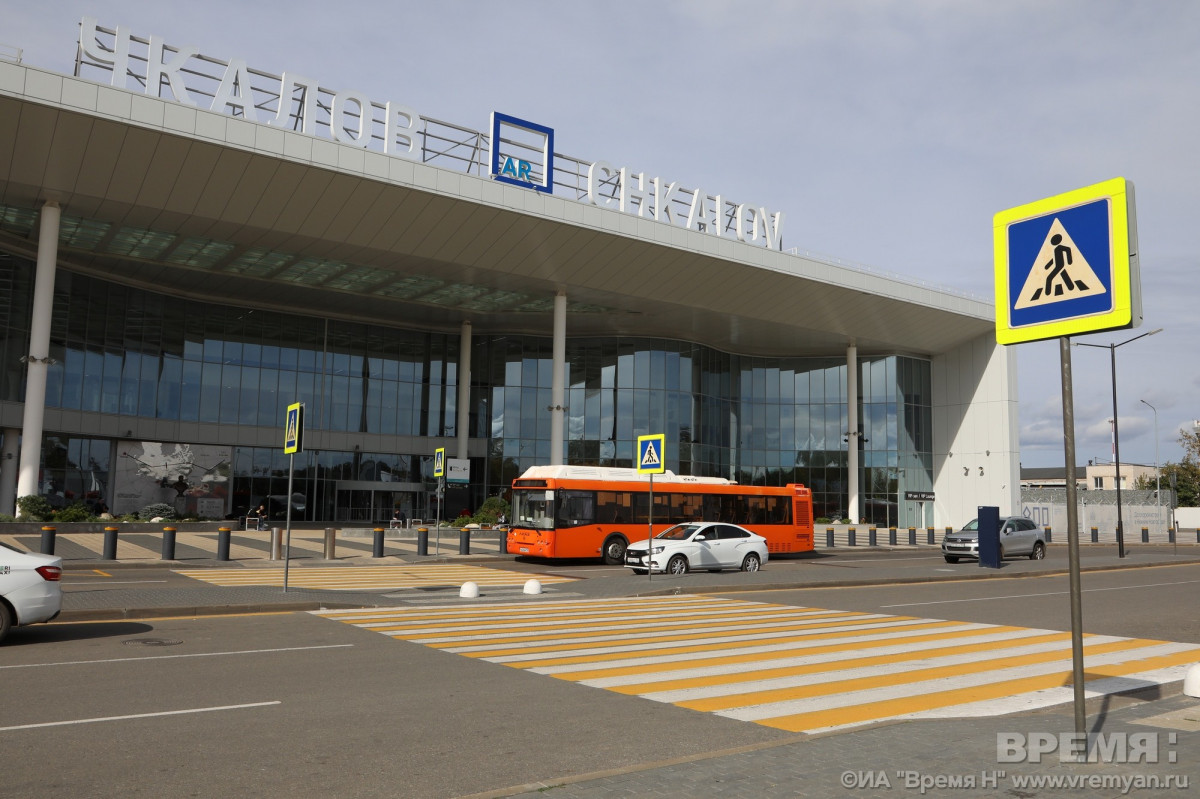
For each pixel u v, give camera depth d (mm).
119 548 30016
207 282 46906
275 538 27469
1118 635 13414
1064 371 5664
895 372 63438
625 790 5258
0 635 11016
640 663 10477
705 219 45750
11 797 5383
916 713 7875
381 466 55031
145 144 31969
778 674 9797
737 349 63750
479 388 57750
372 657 10742
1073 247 5621
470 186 38062
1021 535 33344
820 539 51969
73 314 43594
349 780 5820
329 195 36031
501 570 26625
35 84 29531
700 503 31531
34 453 34906
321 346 53938
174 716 7531
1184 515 75250
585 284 45938
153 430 47031
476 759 6352
